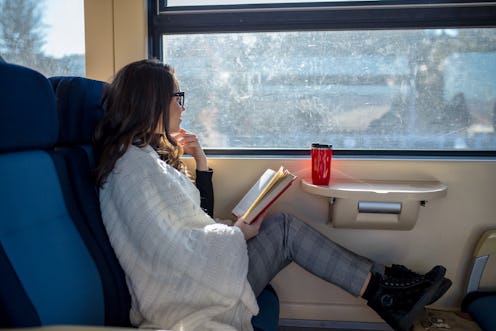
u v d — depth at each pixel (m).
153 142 1.34
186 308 1.11
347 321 1.76
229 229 1.20
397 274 1.47
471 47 1.69
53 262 0.90
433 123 1.74
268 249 1.43
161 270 1.10
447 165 1.67
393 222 1.56
